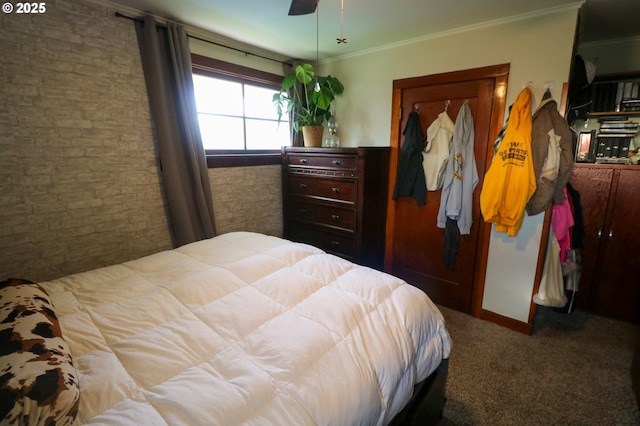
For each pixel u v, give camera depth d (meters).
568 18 1.98
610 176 2.44
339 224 2.84
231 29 2.44
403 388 1.06
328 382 0.87
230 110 2.88
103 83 2.05
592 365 2.00
